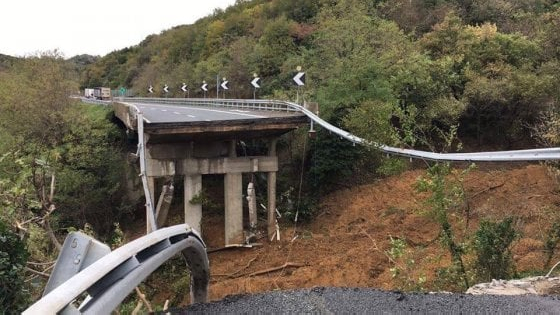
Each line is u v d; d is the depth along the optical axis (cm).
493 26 3519
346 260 2169
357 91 2844
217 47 7988
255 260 2469
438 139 3073
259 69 5441
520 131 3030
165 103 5628
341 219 2659
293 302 581
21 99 3108
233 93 5703
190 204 2598
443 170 1227
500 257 1083
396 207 2523
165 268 1772
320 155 2891
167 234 491
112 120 3669
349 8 4291
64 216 2688
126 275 383
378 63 2997
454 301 596
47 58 4034
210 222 2934
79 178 2769
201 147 2608
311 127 2584
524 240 1769
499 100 2911
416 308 573
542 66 2970
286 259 2397
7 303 571
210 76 6619
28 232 824
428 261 1321
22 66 3966
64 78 3891
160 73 9538
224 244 2725
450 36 3431
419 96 2894
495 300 608
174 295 1633
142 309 829
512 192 2470
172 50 10119
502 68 3073
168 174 2506
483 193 2497
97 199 2872
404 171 2789
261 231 2772
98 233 2911
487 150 3080
